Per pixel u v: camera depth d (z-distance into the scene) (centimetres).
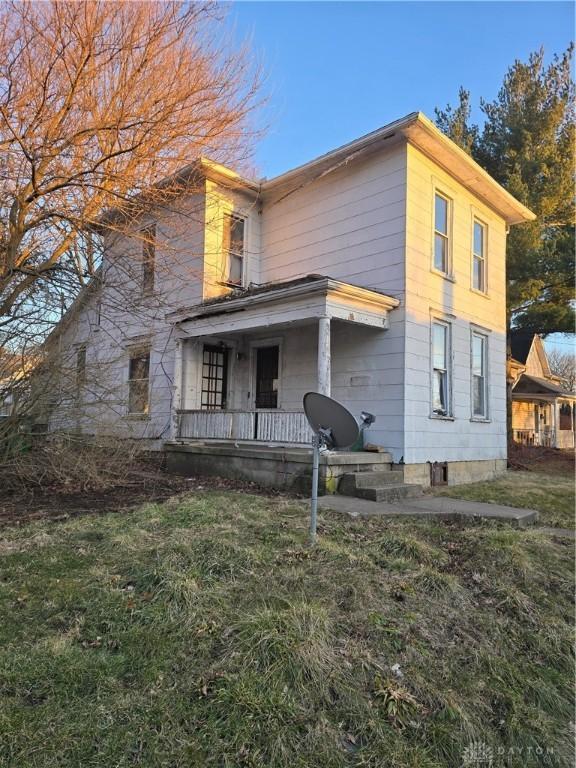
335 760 240
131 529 512
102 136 689
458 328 1116
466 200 1168
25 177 666
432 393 1014
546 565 498
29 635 314
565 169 1662
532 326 1884
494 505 729
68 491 771
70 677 276
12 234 694
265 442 920
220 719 255
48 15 636
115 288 846
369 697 286
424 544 518
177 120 707
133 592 370
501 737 285
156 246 800
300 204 1141
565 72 1720
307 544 479
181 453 1035
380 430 954
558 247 1738
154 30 670
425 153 1009
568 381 4709
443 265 1091
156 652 302
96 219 754
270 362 1185
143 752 233
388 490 764
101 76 682
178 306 1133
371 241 1004
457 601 410
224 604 353
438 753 261
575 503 869
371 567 444
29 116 649
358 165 1036
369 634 341
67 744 232
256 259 1211
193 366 1138
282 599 363
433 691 300
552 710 315
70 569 408
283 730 252
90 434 868
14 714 247
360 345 998
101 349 1139
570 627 400
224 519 561
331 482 785
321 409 475
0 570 403
